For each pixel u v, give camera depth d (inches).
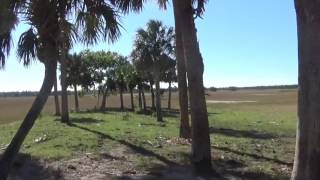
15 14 457.4
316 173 301.0
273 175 506.0
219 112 2028.8
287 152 687.7
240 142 810.2
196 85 525.7
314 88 299.0
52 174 509.4
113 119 1408.7
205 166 526.6
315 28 295.9
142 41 1510.8
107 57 2369.6
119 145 730.8
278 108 2405.3
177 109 2315.5
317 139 300.4
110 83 2356.1
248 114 1851.6
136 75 2176.4
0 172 443.8
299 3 301.4
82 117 1499.8
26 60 468.4
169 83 2311.8
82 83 2327.8
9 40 485.7
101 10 478.6
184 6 517.7
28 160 581.9
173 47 1508.4
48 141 781.9
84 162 579.5
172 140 797.2
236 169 542.6
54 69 462.6
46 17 454.3
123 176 502.6
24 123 456.1
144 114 1845.5
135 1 589.6
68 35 478.3
